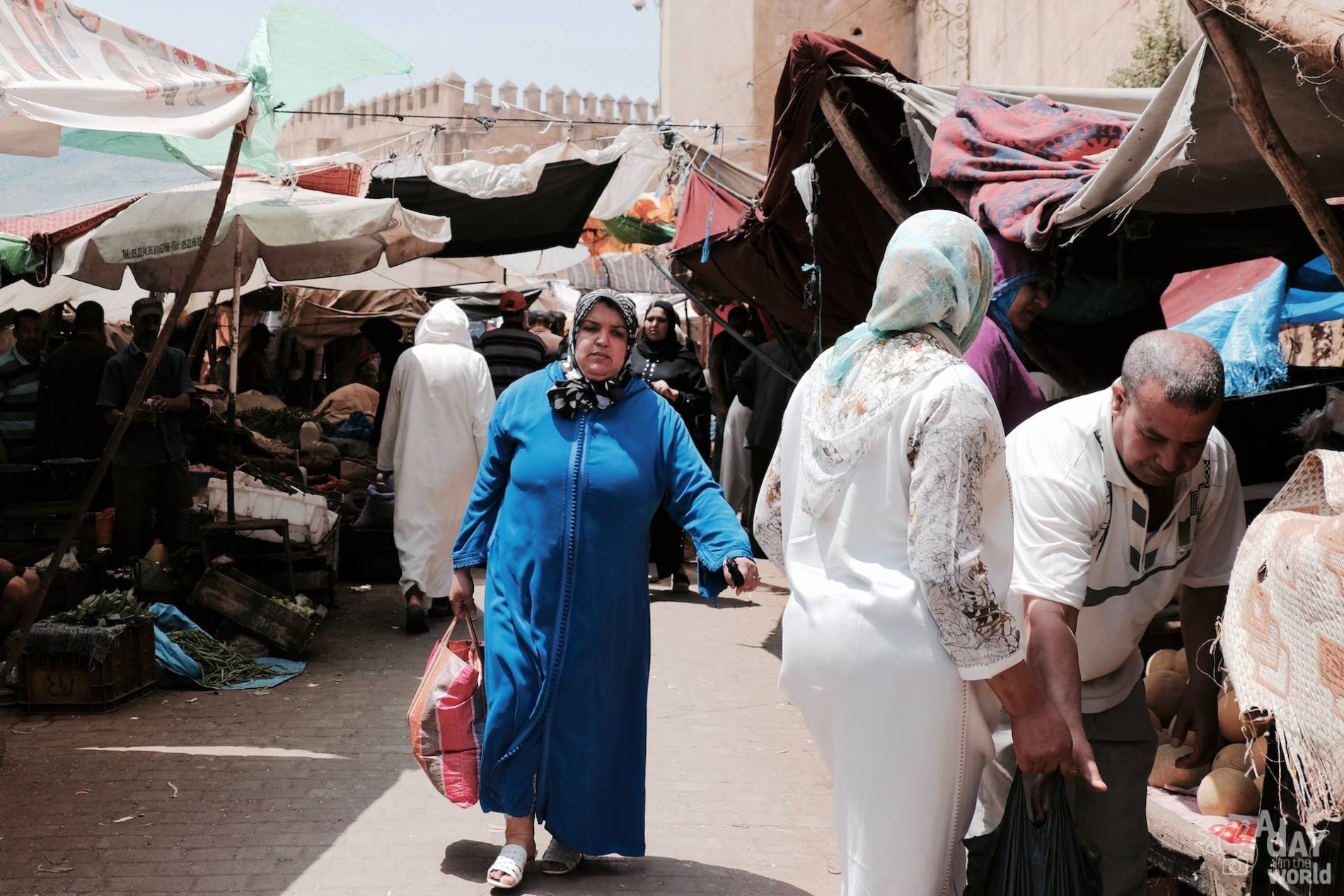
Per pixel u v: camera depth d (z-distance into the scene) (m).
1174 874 3.11
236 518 8.07
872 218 6.08
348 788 4.71
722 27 18.75
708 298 9.51
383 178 9.20
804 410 2.69
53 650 5.66
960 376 2.41
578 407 3.86
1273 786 2.52
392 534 9.66
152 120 3.70
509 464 4.04
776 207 6.18
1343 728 1.96
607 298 3.88
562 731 3.77
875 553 2.49
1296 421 5.04
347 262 7.87
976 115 4.43
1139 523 2.76
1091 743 2.95
